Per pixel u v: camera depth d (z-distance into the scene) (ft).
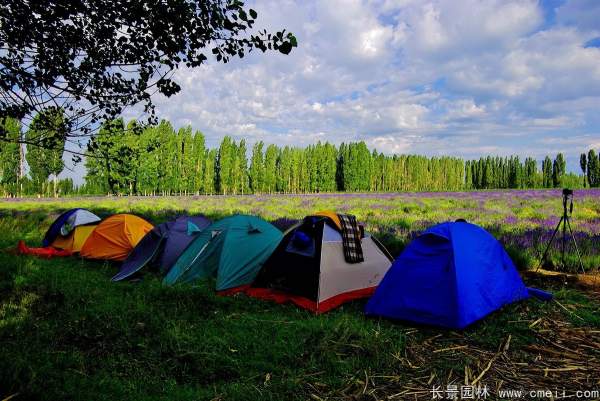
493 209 65.87
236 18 11.73
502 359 14.34
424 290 17.99
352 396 12.04
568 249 29.27
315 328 16.74
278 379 12.95
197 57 12.97
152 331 16.48
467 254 18.43
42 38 12.59
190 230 29.30
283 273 21.67
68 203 105.60
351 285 21.70
